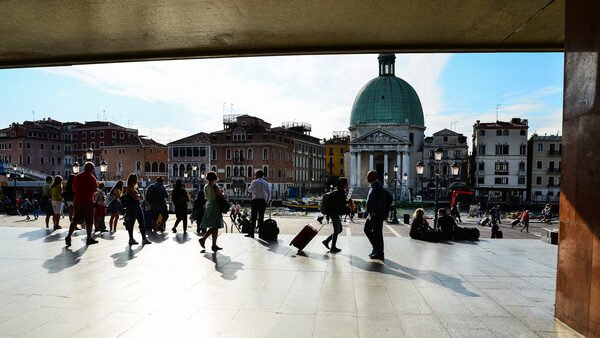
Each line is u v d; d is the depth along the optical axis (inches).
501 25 331.6
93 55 421.7
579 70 200.1
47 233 534.9
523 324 209.9
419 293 262.5
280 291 261.7
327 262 355.9
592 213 188.5
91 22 337.1
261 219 500.7
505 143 3314.5
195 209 589.6
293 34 358.3
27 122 4335.6
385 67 4013.3
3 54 419.8
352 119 4045.3
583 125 195.3
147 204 565.6
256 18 324.8
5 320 205.8
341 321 209.5
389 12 310.3
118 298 243.3
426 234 503.2
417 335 193.2
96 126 4207.7
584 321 194.2
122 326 198.8
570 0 208.1
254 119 3533.5
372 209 372.5
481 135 3356.3
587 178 192.4
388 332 196.2
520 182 3289.9
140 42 382.0
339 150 4936.0
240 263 346.6
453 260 375.2
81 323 202.4
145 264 339.9
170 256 376.2
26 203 1178.0
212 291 259.9
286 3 297.1
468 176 3917.3
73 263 342.6
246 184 3248.0
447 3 293.7
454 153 3582.7
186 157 3380.9
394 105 3850.9
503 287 280.4
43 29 351.6
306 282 285.4
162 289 263.6
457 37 360.2
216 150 3348.9
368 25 336.2
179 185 547.8
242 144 3280.0
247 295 251.9
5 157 4067.4
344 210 405.1
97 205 550.3
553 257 394.6
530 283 292.0
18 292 255.0
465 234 513.7
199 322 205.2
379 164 4055.1
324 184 4790.8
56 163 4242.1
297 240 402.6
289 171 3720.5
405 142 3641.7
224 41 379.2
